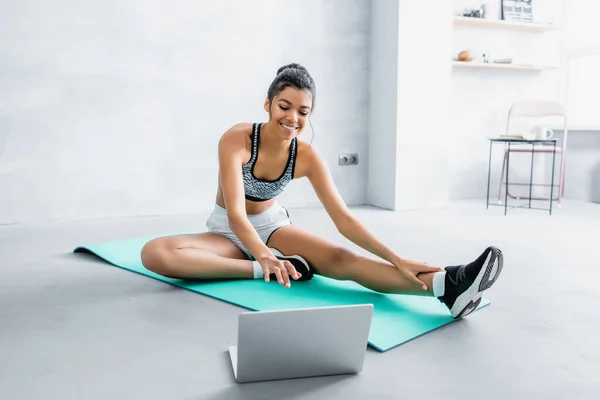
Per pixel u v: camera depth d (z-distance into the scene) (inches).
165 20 144.8
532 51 199.9
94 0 136.9
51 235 120.0
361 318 49.9
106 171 142.3
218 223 83.1
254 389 49.1
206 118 152.0
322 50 163.6
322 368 51.6
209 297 74.7
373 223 138.1
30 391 47.9
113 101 141.3
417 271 65.9
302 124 66.2
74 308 70.3
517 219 146.9
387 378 51.5
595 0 188.7
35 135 134.3
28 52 131.8
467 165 194.4
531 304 74.2
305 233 78.4
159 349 57.5
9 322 64.9
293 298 72.4
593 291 80.6
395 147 159.6
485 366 54.2
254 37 155.1
